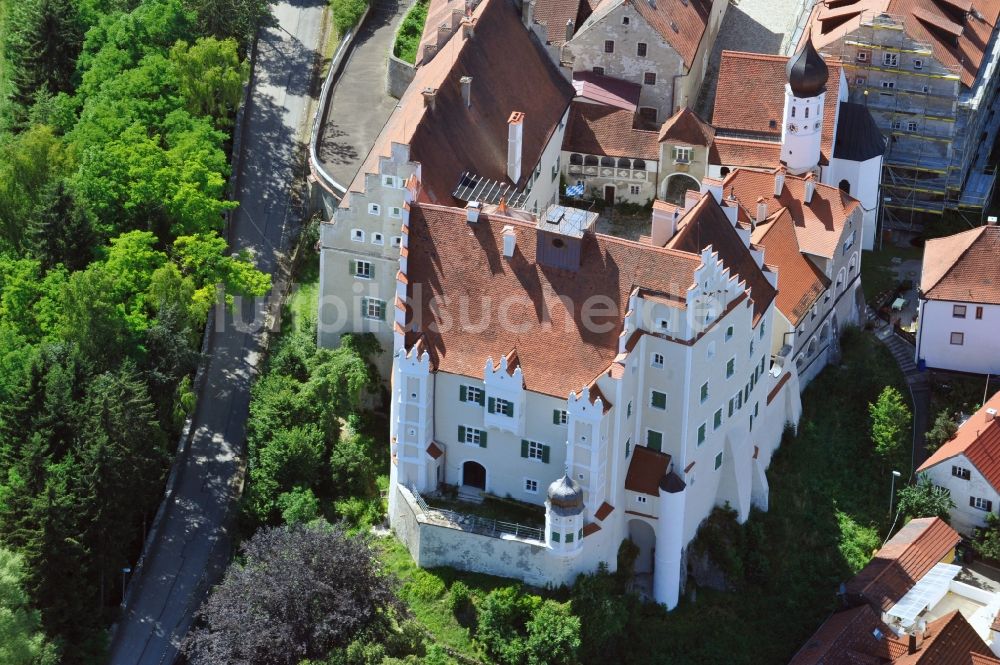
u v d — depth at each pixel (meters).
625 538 162.50
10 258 188.50
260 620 152.50
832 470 177.25
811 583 168.00
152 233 185.25
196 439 179.12
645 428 159.25
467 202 170.88
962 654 157.12
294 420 171.38
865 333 190.75
